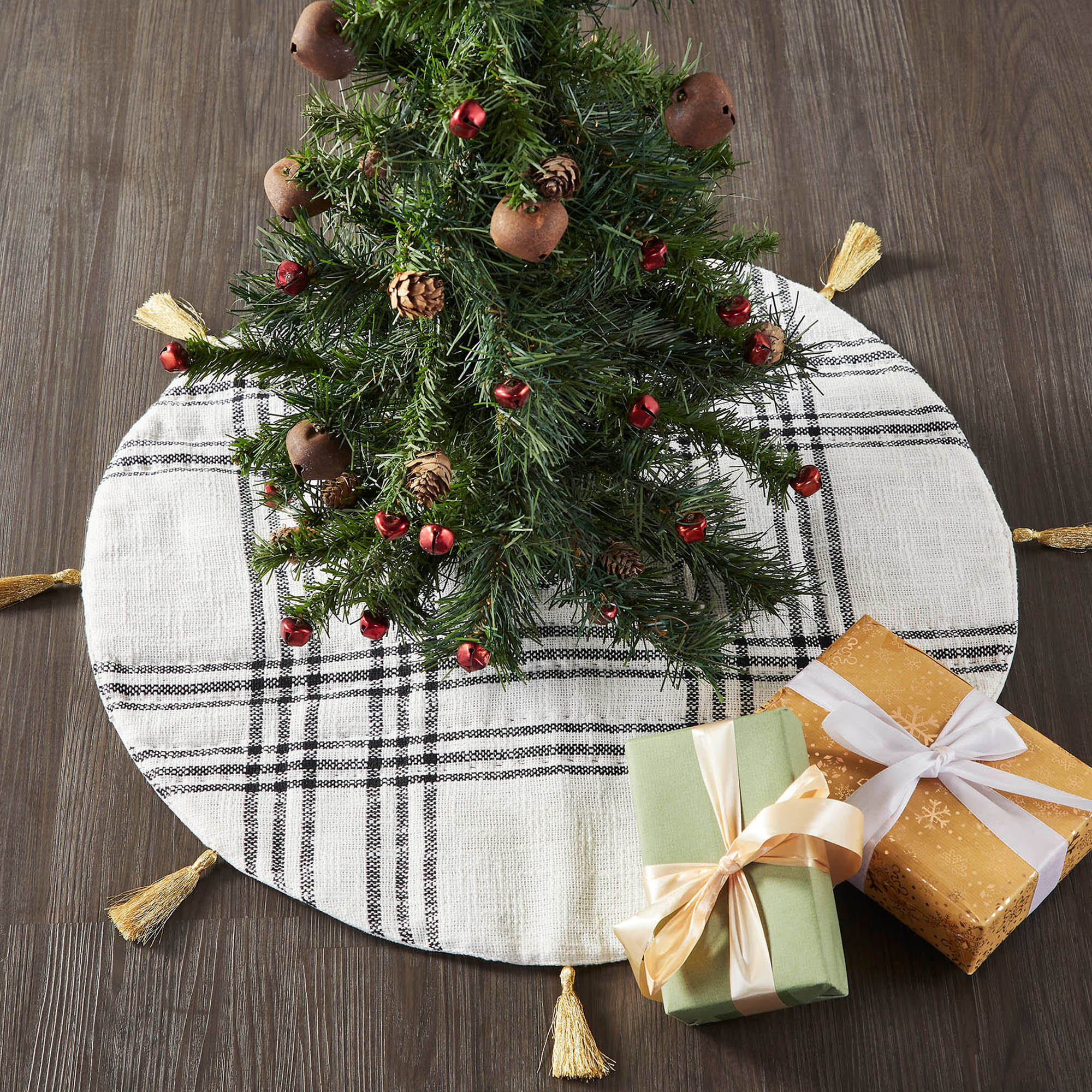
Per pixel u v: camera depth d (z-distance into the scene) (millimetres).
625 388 1069
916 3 1602
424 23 947
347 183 1015
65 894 1257
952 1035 1200
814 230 1509
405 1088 1197
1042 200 1515
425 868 1229
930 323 1463
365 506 1114
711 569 1259
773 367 1128
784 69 1579
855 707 1164
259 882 1251
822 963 1086
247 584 1315
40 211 1517
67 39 1597
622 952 1211
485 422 1071
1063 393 1431
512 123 941
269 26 1601
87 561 1326
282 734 1271
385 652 1291
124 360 1453
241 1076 1203
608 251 1002
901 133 1549
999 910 1113
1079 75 1573
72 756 1299
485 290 996
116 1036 1214
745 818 1131
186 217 1515
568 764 1252
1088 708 1306
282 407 1375
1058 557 1358
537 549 1089
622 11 1592
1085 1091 1187
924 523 1330
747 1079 1193
